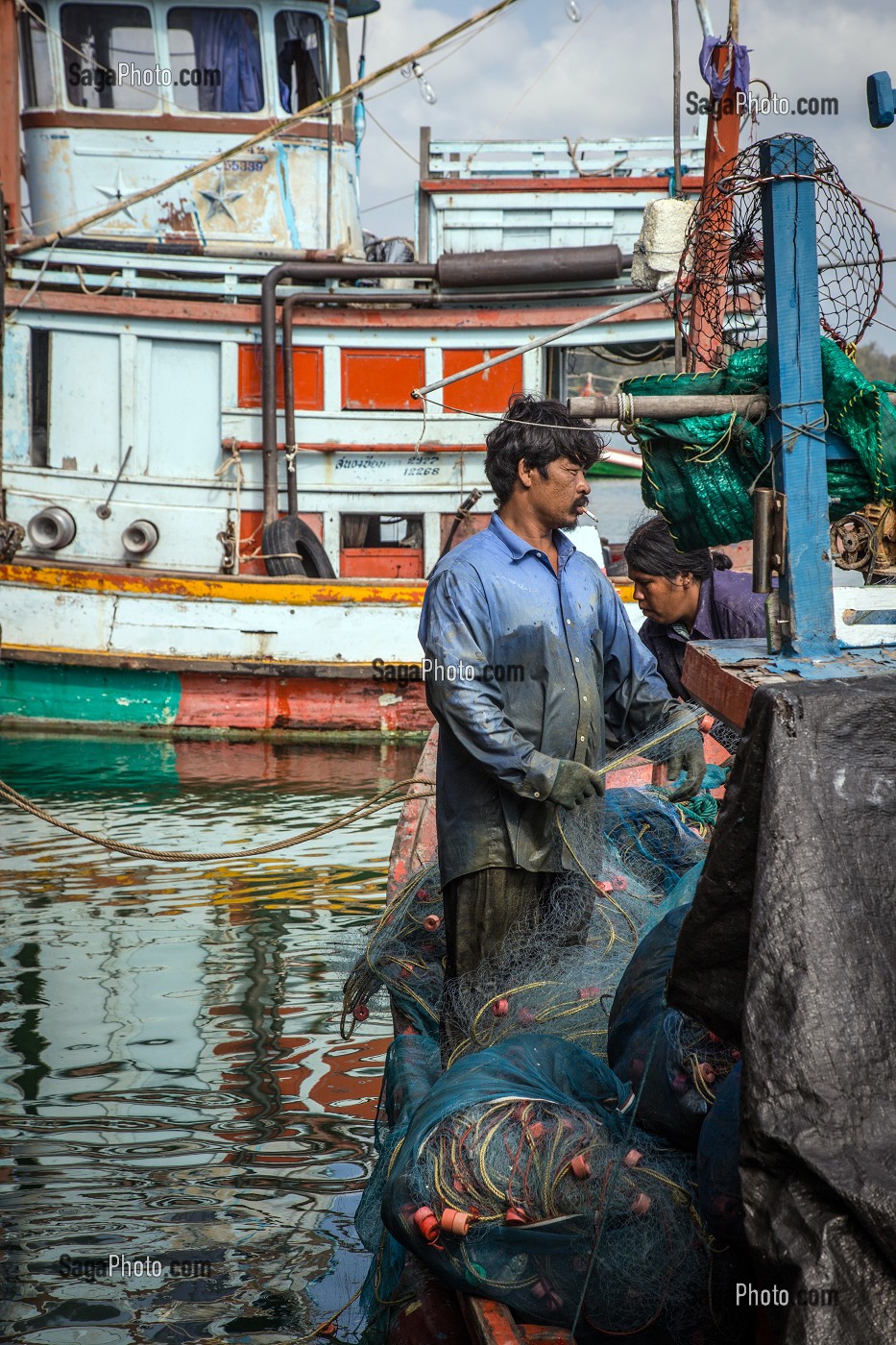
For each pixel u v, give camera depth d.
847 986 1.94
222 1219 3.75
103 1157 4.17
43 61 12.41
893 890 2.00
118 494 12.59
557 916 3.55
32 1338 3.15
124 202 11.62
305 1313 3.25
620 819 4.02
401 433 12.38
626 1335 2.51
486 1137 2.65
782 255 2.45
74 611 12.20
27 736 12.09
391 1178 2.79
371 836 8.55
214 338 12.33
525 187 12.94
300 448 12.38
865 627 2.76
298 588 11.97
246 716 12.27
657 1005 2.84
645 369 14.26
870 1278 1.74
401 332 12.26
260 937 6.51
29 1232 3.67
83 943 6.40
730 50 7.52
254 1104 4.61
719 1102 2.45
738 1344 2.46
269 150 12.48
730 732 4.23
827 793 2.04
